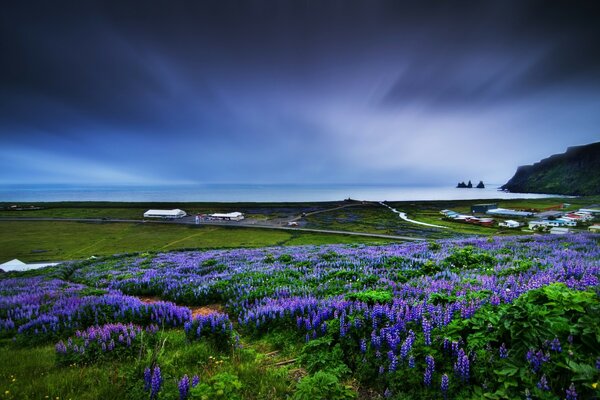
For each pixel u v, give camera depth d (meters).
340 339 7.49
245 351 8.24
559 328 5.42
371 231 133.25
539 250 19.00
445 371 5.73
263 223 164.38
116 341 8.62
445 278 12.99
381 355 6.61
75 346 8.17
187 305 15.25
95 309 12.06
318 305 10.04
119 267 30.53
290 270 18.86
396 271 15.81
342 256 23.62
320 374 5.79
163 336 9.09
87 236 124.62
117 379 6.73
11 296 16.38
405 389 5.71
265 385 6.43
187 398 5.56
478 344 5.73
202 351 8.08
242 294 14.20
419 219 182.00
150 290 18.08
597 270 10.72
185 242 110.94
